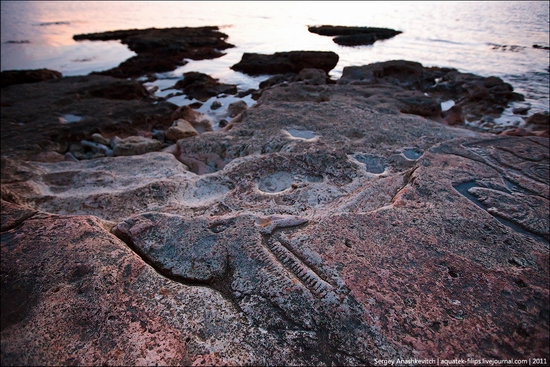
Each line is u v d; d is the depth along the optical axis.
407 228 1.66
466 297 1.31
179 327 1.22
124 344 1.15
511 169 2.21
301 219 1.74
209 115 5.45
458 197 1.90
